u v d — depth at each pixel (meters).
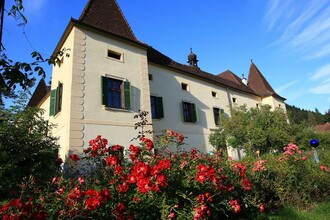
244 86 28.64
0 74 2.59
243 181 4.56
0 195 6.03
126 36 13.72
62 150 10.32
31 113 8.52
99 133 10.72
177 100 16.91
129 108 12.11
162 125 15.16
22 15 2.77
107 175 3.48
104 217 2.77
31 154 7.48
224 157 5.27
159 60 16.97
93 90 11.15
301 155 6.57
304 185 5.72
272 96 28.77
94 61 11.59
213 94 20.83
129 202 3.03
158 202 2.98
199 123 17.84
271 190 5.43
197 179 3.25
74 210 2.58
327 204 5.16
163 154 4.33
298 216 4.58
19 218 2.17
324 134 21.89
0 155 6.77
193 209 3.09
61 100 11.59
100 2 14.04
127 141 11.52
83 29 11.71
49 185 3.37
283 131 14.48
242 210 4.52
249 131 14.55
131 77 12.82
